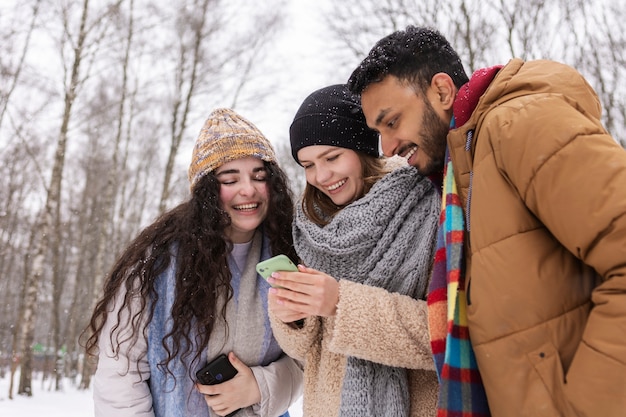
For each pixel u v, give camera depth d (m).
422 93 1.48
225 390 2.01
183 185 15.63
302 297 1.60
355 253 1.74
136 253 2.10
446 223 1.37
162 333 2.03
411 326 1.55
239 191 2.13
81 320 20.47
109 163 21.20
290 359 2.26
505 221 1.18
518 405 1.12
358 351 1.57
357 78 1.54
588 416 1.01
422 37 1.52
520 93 1.26
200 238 2.07
